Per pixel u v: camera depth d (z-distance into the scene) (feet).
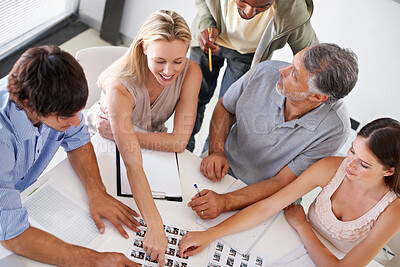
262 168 5.43
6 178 3.64
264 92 5.07
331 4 6.97
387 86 7.22
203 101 7.50
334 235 4.41
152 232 4.01
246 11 5.45
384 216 4.07
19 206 3.66
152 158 4.77
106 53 5.77
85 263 3.70
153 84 4.89
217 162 4.92
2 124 3.51
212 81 7.33
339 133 4.77
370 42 6.98
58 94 3.20
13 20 7.79
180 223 4.26
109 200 4.21
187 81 5.02
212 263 4.00
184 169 4.81
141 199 4.21
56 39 8.84
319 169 4.49
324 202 4.46
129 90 4.71
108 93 4.68
